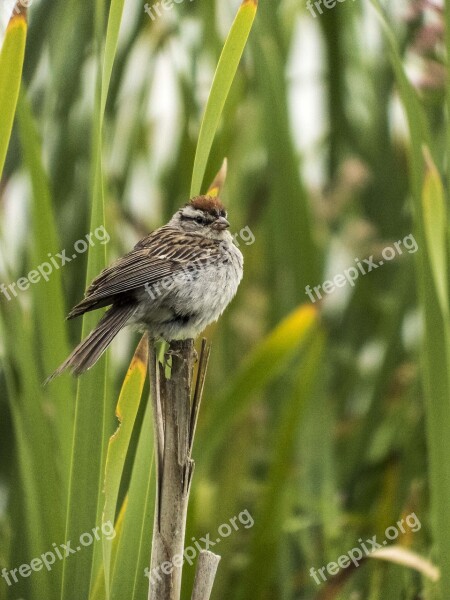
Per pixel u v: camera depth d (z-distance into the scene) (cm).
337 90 1216
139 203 1219
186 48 1157
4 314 871
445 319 723
